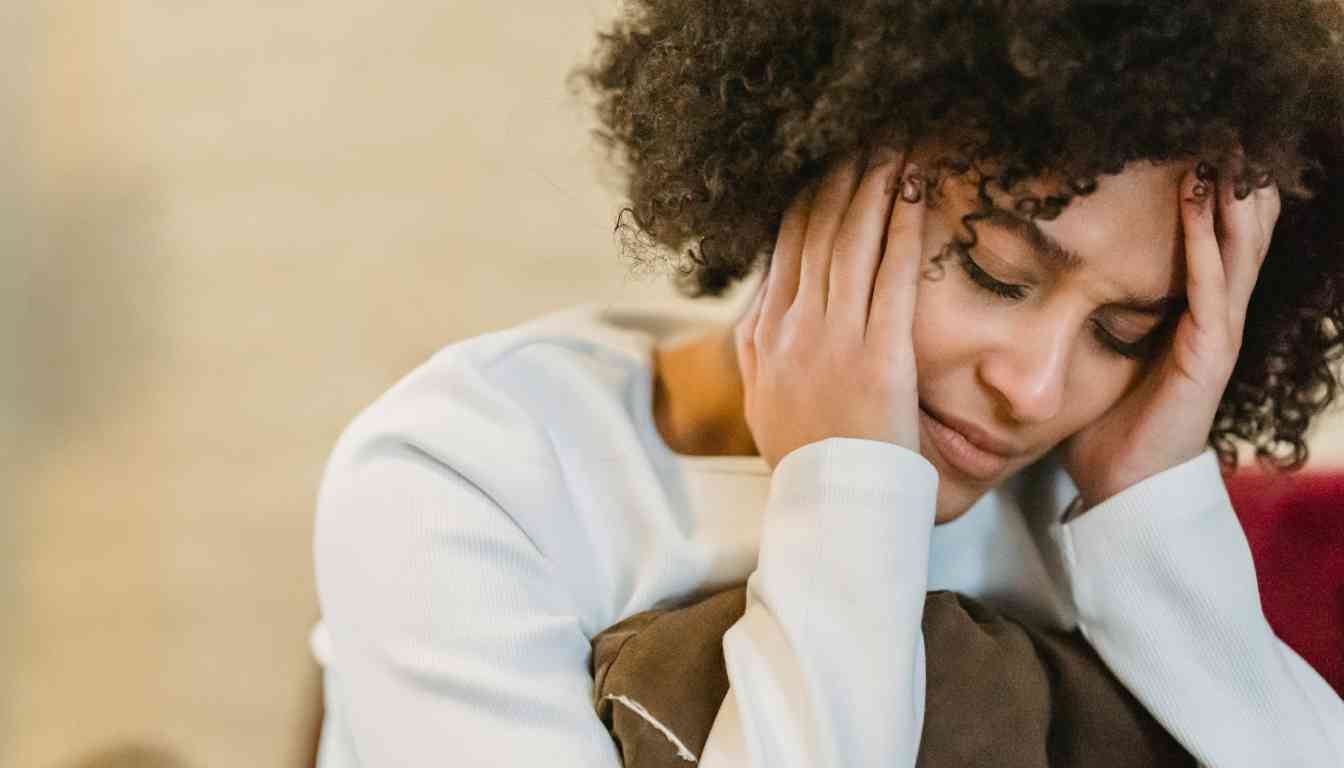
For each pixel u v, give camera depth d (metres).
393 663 0.77
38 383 1.91
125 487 1.90
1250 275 0.79
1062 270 0.71
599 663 0.78
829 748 0.68
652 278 1.06
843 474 0.74
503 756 0.73
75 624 1.88
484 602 0.77
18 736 1.85
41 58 1.92
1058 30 0.65
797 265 0.79
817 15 0.72
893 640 0.71
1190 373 0.80
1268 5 0.70
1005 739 0.74
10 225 1.91
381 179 1.84
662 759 0.72
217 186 1.88
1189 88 0.67
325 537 0.83
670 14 0.81
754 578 0.75
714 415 0.94
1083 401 0.78
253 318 1.88
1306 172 0.79
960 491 0.81
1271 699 0.79
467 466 0.81
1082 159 0.66
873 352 0.75
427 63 1.81
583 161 1.73
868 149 0.73
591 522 0.87
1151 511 0.81
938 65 0.66
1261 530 1.06
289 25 1.86
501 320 1.79
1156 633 0.80
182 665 1.86
